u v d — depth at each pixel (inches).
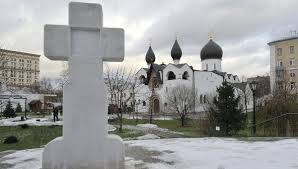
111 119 1483.8
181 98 1908.2
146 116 1999.3
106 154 245.6
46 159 243.1
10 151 390.9
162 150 354.6
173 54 2746.1
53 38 250.1
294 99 827.4
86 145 245.3
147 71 2544.3
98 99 248.5
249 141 434.3
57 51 249.9
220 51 2748.5
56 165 242.8
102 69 253.4
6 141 608.1
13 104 2468.0
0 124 1135.0
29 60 3666.3
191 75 2373.3
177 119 1638.8
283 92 1029.8
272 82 2709.2
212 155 319.3
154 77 2413.9
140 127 1139.3
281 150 348.2
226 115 753.0
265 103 818.8
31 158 319.3
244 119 767.7
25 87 3169.3
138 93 2461.9
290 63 2645.2
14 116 1776.6
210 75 2490.2
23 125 1031.0
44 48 249.3
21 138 695.7
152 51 2842.0
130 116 1942.7
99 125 247.3
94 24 255.1
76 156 243.8
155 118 1817.2
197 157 308.8
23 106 2596.0
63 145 244.2
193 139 473.1
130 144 412.5
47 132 837.8
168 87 2265.0
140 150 356.2
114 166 245.9
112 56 255.6
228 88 771.4
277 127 691.4
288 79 2274.9
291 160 294.2
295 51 2623.0
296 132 665.6
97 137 246.2
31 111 2534.5
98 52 254.8
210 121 816.9
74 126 245.8
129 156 318.3
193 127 1215.6
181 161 292.0
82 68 250.2
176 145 398.0
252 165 274.7
